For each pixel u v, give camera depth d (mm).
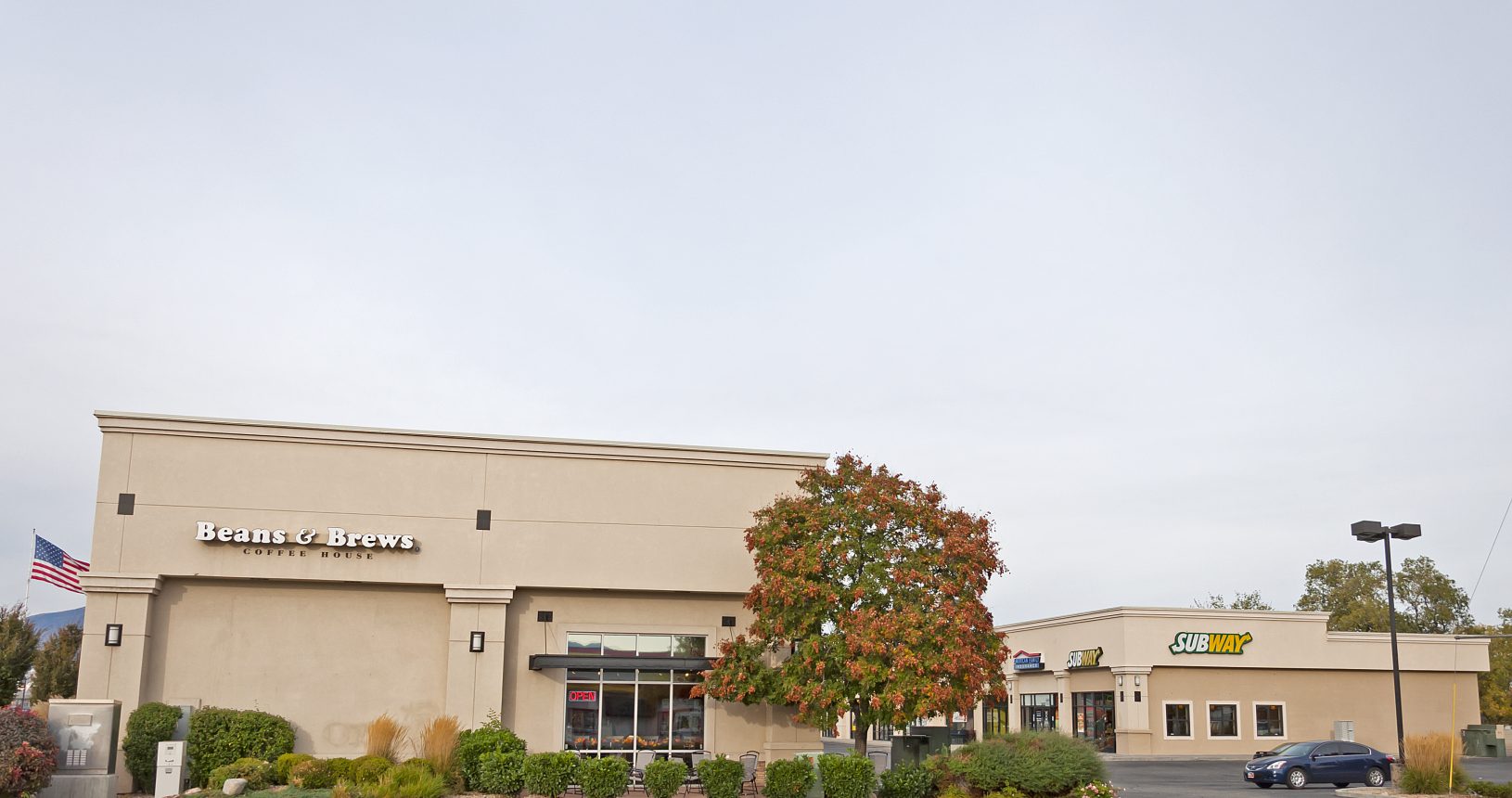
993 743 25297
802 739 28203
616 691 27797
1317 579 88375
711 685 26547
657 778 23250
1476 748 53281
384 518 26969
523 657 27516
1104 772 25156
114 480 25781
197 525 25922
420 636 27125
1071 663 55594
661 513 28500
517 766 23469
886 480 26625
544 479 28016
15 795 21281
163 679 25641
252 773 23094
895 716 23734
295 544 26328
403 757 26328
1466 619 82062
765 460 29266
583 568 27812
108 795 22422
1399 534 35312
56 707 22812
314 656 26500
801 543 26266
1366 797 31297
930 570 25578
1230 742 51219
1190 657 51219
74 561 32562
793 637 25703
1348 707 53125
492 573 27281
